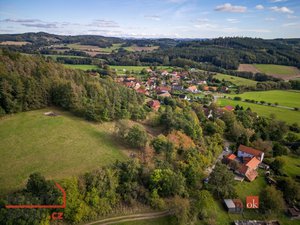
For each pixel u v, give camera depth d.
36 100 83.81
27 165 56.12
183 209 51.09
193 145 74.88
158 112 98.06
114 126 82.06
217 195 62.91
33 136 68.12
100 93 93.06
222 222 55.38
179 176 58.38
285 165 85.38
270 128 110.44
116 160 59.69
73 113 86.19
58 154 61.84
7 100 75.12
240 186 69.62
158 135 77.69
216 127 96.88
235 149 90.44
